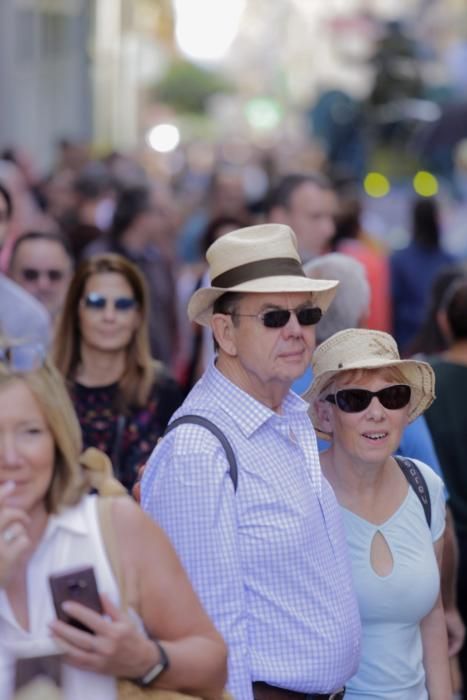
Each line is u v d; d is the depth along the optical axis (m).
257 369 13.00
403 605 14.06
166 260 30.25
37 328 20.92
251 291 12.91
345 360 14.09
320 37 158.62
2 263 27.16
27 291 23.91
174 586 10.61
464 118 54.19
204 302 13.34
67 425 10.38
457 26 107.56
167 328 29.53
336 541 13.16
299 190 25.14
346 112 72.25
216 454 12.55
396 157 63.81
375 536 14.23
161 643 10.51
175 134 86.81
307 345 13.14
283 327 12.95
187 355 30.62
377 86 71.25
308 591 12.57
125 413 18.62
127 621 10.12
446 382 18.97
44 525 10.35
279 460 12.88
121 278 18.78
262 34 179.50
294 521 12.59
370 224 53.88
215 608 12.23
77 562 10.30
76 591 10.16
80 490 10.40
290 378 13.02
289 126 155.62
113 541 10.35
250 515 12.53
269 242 13.14
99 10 87.31
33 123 73.56
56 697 10.14
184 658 10.52
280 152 74.81
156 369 19.08
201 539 12.29
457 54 93.62
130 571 10.41
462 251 55.62
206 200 49.59
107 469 10.75
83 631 10.13
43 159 78.38
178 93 159.88
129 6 90.19
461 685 19.33
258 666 12.39
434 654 14.84
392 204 54.25
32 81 72.88
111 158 53.94
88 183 42.34
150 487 12.75
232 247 13.12
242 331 13.04
